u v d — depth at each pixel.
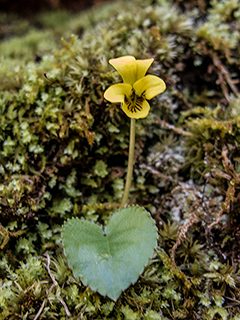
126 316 0.08
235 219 0.10
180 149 0.12
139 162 0.11
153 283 0.09
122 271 0.08
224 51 0.12
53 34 0.19
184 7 0.14
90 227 0.08
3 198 0.09
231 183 0.10
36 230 0.10
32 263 0.08
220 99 0.12
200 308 0.08
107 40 0.12
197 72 0.12
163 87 0.08
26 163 0.10
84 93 0.11
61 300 0.08
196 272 0.09
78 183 0.11
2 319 0.07
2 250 0.09
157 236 0.08
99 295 0.08
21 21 0.23
